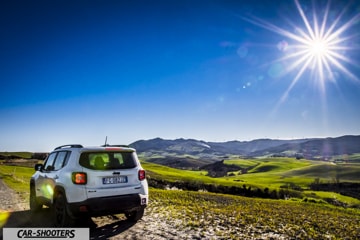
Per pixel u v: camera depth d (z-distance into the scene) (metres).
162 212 11.54
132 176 8.41
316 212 21.73
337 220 16.12
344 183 152.12
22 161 107.69
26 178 39.81
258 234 8.55
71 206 7.50
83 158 7.93
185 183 86.94
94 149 8.09
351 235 10.63
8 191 20.09
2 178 36.44
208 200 23.77
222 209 15.05
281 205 27.44
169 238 7.54
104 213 7.68
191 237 7.71
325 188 141.88
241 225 9.73
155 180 83.00
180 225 9.05
